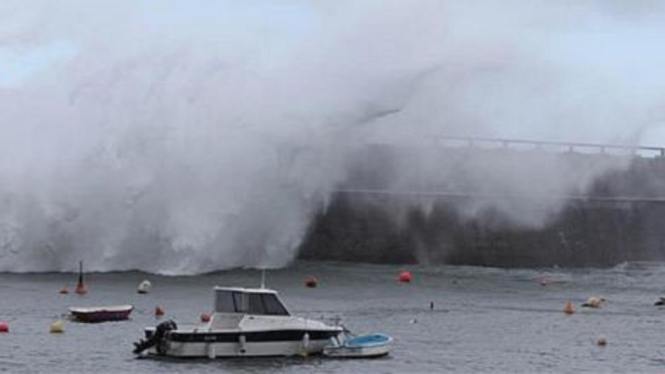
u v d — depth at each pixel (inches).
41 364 6304.1
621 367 6663.4
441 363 6584.6
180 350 6446.9
